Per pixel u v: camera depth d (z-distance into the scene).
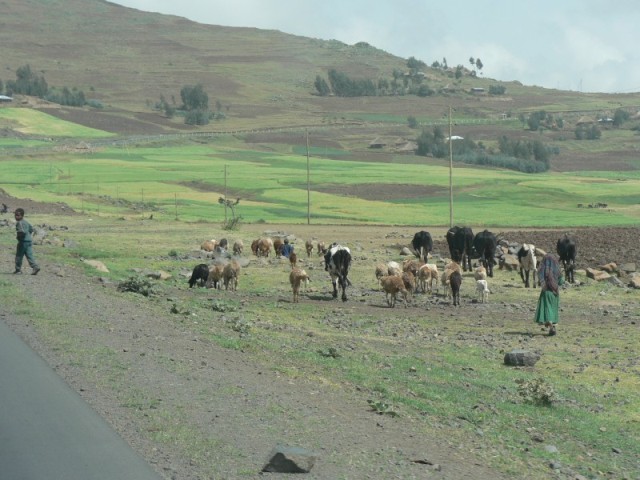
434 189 132.38
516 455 12.05
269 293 32.81
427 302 31.45
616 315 28.80
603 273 39.31
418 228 72.94
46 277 28.14
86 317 20.09
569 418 15.27
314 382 15.26
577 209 104.56
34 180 131.62
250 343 18.94
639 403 16.78
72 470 9.44
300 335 22.44
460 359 20.48
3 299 22.17
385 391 15.27
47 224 64.06
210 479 9.34
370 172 167.88
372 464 10.28
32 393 12.70
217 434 11.08
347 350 20.31
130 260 40.84
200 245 50.84
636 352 21.97
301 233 65.06
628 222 85.19
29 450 10.09
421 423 13.12
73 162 173.62
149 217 80.56
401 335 24.00
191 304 26.55
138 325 19.75
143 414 11.85
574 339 23.97
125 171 153.75
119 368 14.68
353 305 30.28
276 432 11.34
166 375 14.37
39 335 17.38
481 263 45.31
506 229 74.38
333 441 11.18
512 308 30.23
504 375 18.80
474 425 13.71
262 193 121.12
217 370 15.18
